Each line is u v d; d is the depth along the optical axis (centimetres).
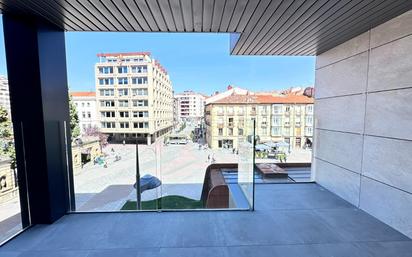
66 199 325
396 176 284
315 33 339
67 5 241
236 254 231
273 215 322
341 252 237
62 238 261
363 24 304
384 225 296
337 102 406
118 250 238
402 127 275
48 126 290
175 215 318
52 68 298
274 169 529
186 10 259
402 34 273
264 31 326
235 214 324
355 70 357
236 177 576
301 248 243
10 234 269
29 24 271
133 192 423
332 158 422
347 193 378
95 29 313
